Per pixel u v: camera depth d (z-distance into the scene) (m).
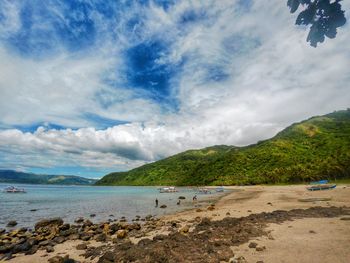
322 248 11.36
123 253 12.06
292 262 9.90
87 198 74.62
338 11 2.81
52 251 15.48
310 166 109.25
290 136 159.12
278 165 125.62
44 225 24.98
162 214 34.50
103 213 37.91
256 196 55.09
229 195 67.81
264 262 10.11
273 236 14.33
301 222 18.22
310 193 51.59
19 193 114.19
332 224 16.73
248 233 15.16
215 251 11.74
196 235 15.21
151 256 11.15
